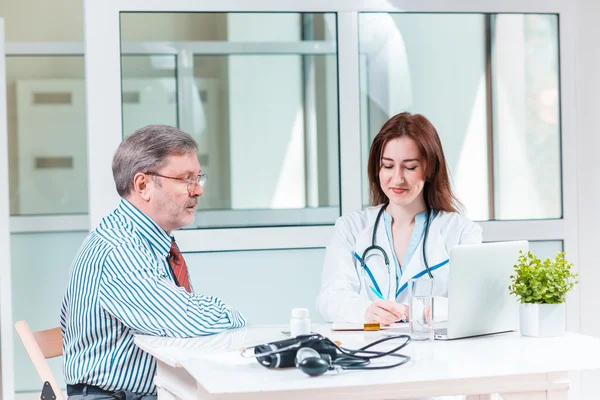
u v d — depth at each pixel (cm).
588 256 313
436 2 303
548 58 311
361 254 235
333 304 222
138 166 195
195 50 295
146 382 191
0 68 332
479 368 149
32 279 374
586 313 312
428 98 306
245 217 299
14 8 373
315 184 303
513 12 307
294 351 146
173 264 205
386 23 302
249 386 134
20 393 367
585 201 312
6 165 332
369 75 302
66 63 378
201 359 156
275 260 300
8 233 333
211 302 191
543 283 185
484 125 309
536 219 312
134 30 290
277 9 296
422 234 233
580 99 311
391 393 141
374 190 246
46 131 377
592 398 311
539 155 313
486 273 183
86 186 380
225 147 298
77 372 192
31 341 198
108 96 287
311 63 300
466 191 310
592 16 310
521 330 186
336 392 138
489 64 308
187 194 198
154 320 183
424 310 179
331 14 299
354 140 300
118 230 195
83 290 192
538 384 154
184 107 295
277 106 300
